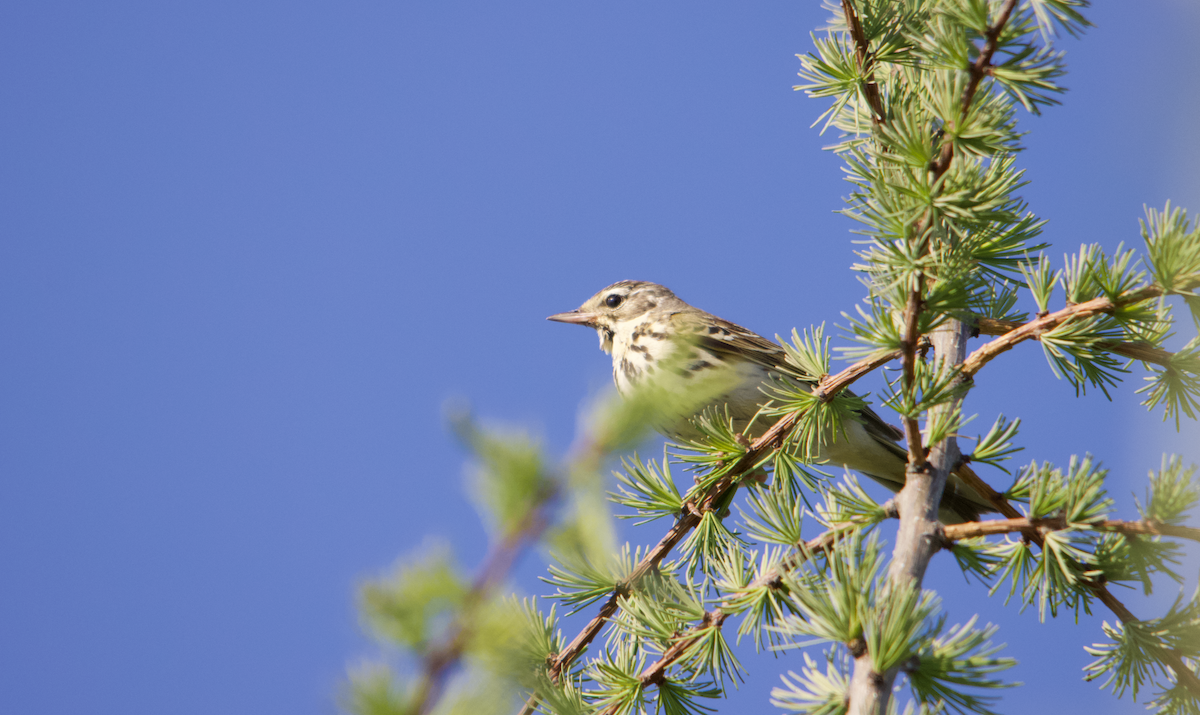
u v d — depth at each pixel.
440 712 4.34
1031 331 7.63
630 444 3.97
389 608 3.96
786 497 7.74
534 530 4.01
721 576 8.52
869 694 5.51
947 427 7.10
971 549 7.01
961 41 6.59
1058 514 6.77
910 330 6.75
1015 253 7.63
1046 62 6.71
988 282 7.59
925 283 7.19
